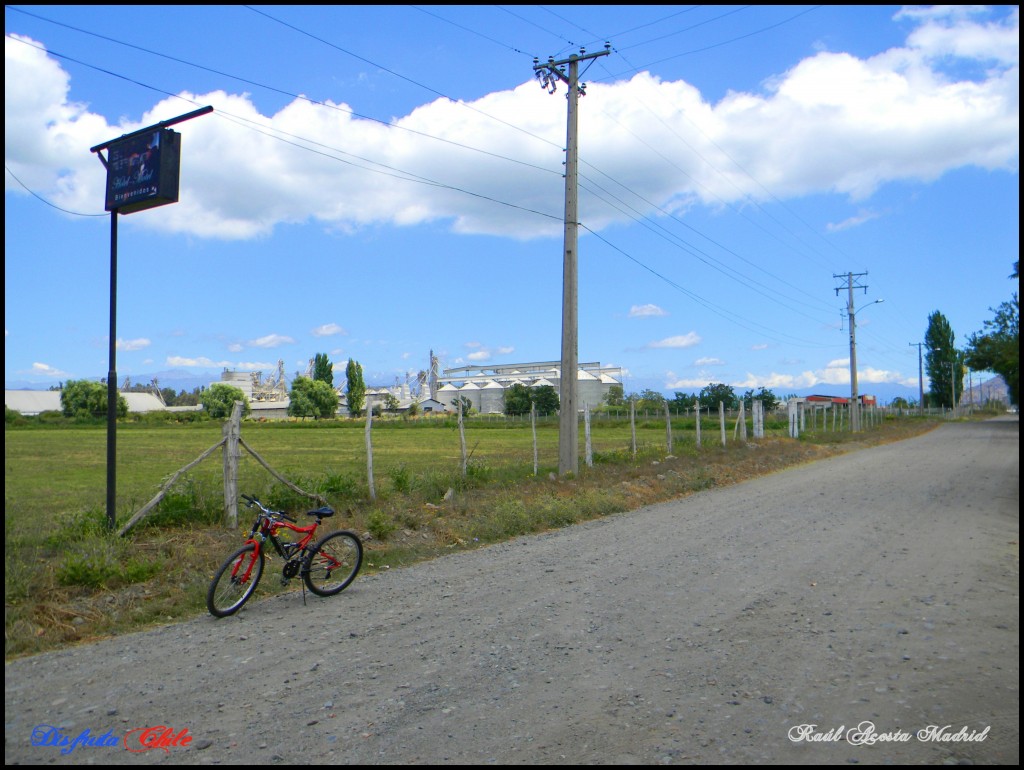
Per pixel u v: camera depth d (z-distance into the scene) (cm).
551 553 1116
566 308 1992
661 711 502
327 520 1160
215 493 1116
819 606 770
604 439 4044
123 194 985
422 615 762
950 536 1185
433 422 7138
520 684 555
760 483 2180
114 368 995
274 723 489
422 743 457
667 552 1094
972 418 10206
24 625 686
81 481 1755
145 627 736
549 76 2025
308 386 9744
